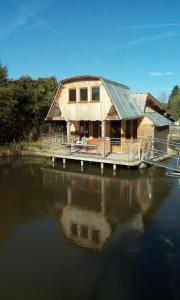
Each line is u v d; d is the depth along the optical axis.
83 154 24.23
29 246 10.73
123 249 10.41
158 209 14.45
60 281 8.60
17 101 30.83
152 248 10.45
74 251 10.33
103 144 23.34
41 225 12.68
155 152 25.17
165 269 9.11
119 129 25.83
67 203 15.48
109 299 7.82
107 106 23.55
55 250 10.41
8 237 11.53
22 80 34.03
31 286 8.40
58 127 36.75
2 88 29.88
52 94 37.28
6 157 28.80
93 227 12.41
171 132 52.84
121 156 23.09
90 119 24.41
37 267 9.32
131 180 19.78
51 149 27.84
